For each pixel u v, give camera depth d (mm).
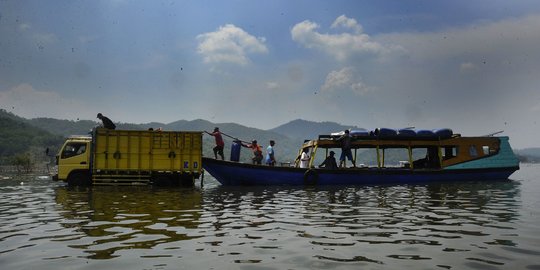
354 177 23188
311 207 12914
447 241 7703
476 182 24469
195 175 21984
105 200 14883
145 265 5988
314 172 22562
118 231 8656
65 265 5988
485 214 11266
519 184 22953
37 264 6047
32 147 196375
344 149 23594
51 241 7621
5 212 11641
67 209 12258
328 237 8109
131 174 21812
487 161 25266
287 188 20703
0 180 30875
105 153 21516
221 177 22656
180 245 7332
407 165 24984
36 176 39062
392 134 24141
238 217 10758
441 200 14828
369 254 6691
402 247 7211
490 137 25719
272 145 24797
